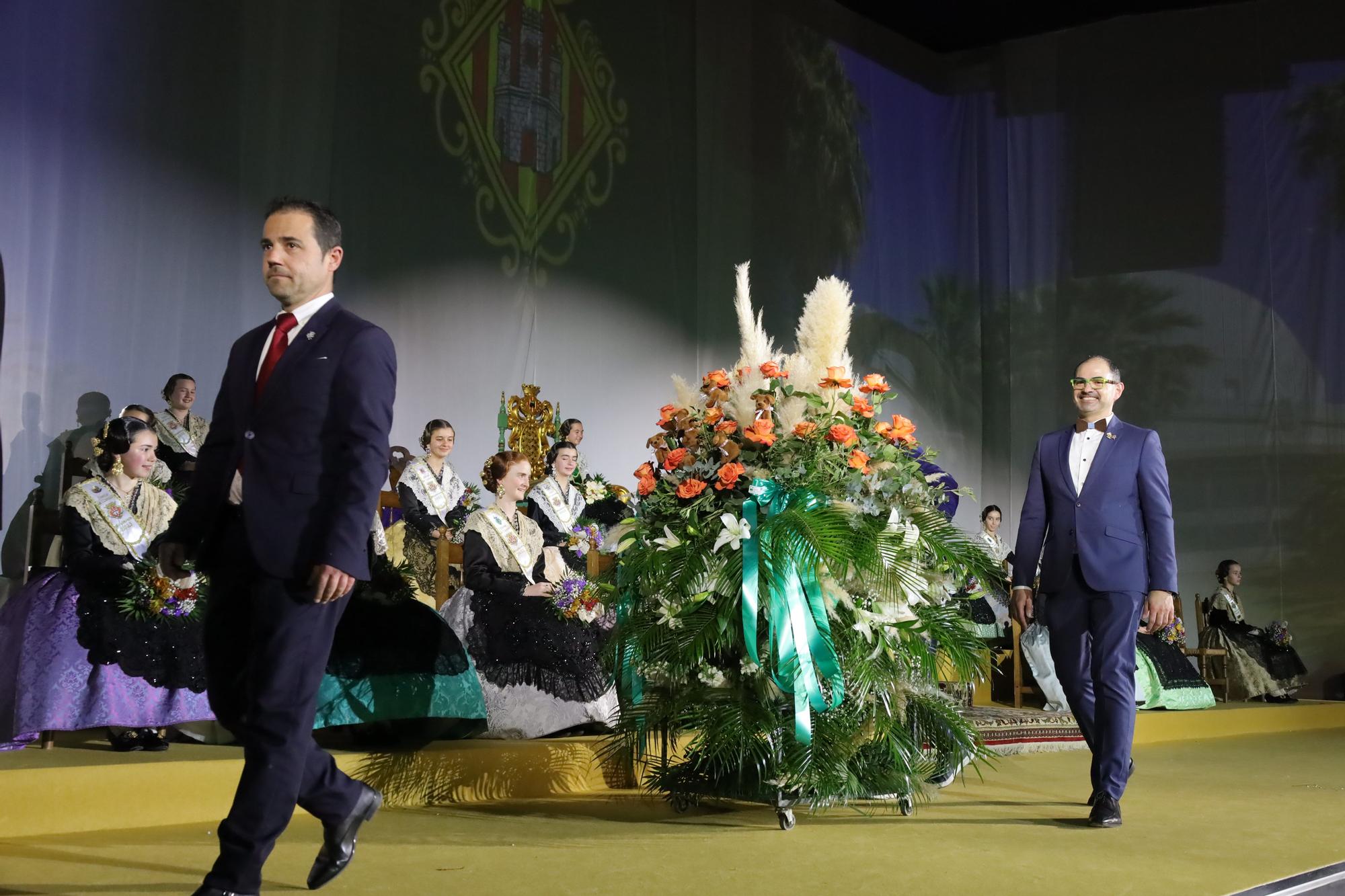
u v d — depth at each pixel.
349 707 3.74
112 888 2.44
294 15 7.29
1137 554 3.71
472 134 8.24
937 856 2.95
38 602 3.80
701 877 2.66
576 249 8.84
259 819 2.21
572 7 9.03
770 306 10.40
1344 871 2.91
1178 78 11.73
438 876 2.63
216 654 2.38
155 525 4.03
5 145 5.96
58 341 6.09
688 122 9.86
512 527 4.72
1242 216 11.43
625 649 3.64
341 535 2.26
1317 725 8.31
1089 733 3.72
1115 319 11.72
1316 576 10.86
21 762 3.44
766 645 3.52
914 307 11.80
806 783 3.34
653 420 9.29
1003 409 12.02
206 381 6.70
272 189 7.11
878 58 11.80
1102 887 2.61
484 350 8.16
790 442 3.59
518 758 4.00
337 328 2.45
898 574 3.49
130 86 6.48
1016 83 12.22
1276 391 11.17
